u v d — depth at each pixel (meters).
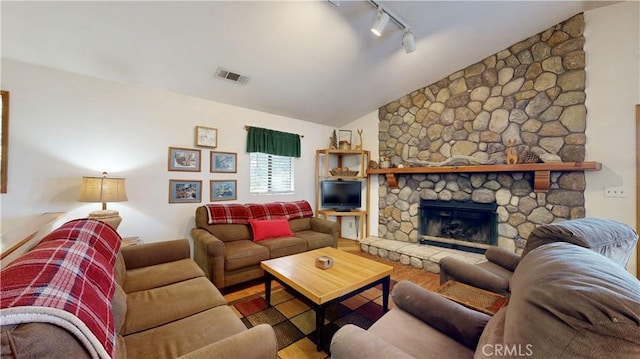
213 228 3.17
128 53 2.48
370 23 2.55
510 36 3.00
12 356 0.60
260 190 4.07
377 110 4.60
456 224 3.77
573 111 2.76
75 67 2.56
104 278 1.18
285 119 4.35
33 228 1.91
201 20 2.23
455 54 3.24
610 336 0.57
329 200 4.61
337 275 2.06
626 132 2.51
